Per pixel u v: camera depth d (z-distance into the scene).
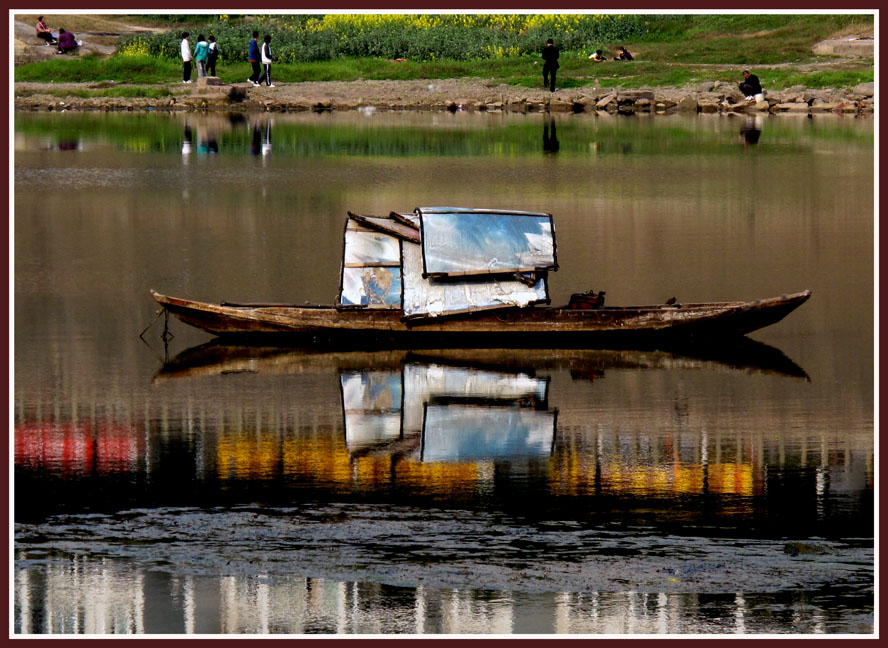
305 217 91.50
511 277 62.50
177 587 35.94
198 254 79.94
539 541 38.59
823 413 51.41
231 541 38.84
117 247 82.06
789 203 96.44
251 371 58.06
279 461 45.88
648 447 47.31
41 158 121.19
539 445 47.44
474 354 61.03
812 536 38.94
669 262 76.44
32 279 74.25
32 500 42.28
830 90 170.62
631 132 145.12
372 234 64.50
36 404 52.97
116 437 48.62
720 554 37.72
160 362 59.47
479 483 43.50
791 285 71.31
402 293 61.75
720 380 56.09
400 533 39.25
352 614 34.22
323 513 40.88
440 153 126.19
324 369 58.38
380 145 133.00
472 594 35.22
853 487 43.06
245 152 126.94
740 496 42.25
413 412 51.69
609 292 69.12
